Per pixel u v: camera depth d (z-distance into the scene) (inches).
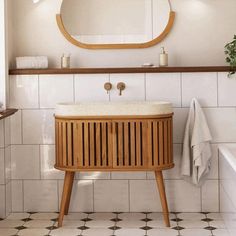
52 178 118.6
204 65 120.3
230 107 115.9
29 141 118.3
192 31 120.0
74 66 121.5
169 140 107.9
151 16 120.2
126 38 120.6
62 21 120.6
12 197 119.3
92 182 118.2
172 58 120.3
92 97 117.1
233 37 119.7
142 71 115.6
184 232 102.6
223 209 109.5
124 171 107.3
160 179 107.6
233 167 92.2
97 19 120.6
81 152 107.0
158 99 116.5
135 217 114.0
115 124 106.3
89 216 115.1
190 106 114.8
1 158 113.7
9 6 118.5
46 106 117.6
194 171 114.3
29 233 103.0
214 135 116.3
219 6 119.5
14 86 117.6
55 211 119.3
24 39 121.3
